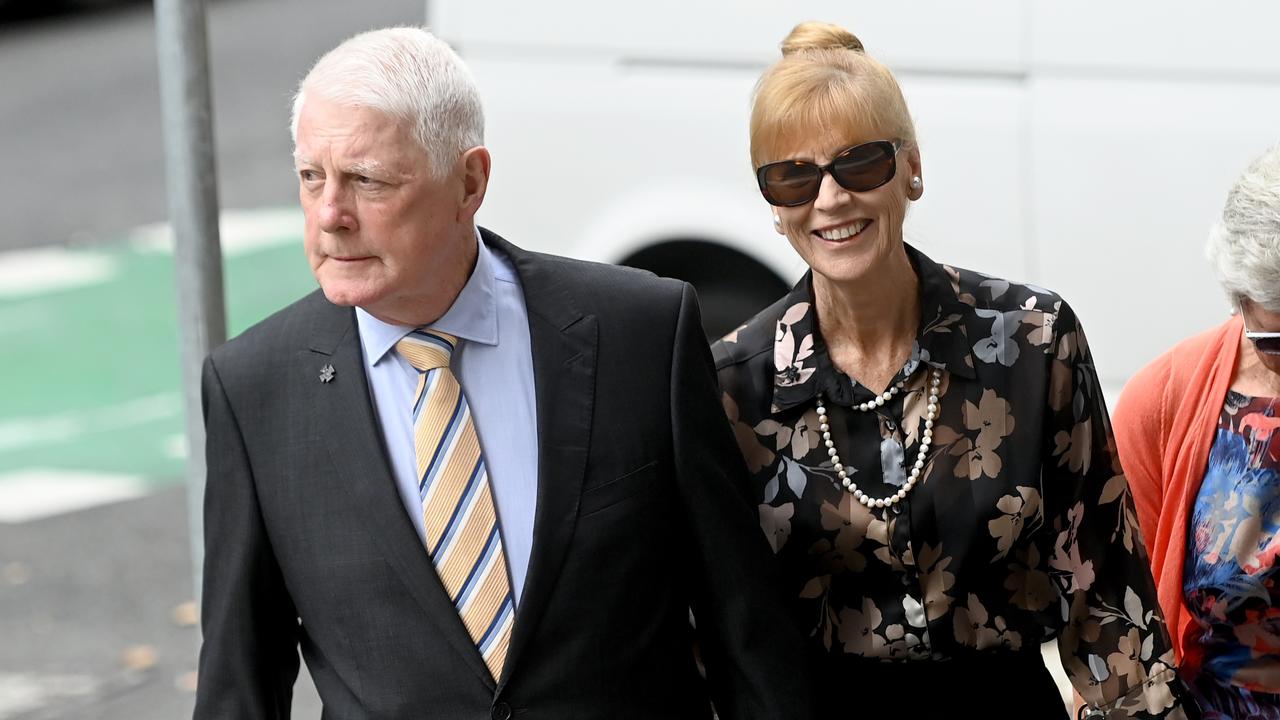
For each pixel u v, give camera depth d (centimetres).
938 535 540
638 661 505
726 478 523
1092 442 546
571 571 496
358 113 468
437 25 1093
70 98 2970
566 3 1066
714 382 533
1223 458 559
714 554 520
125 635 1184
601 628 499
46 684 1111
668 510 514
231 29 3284
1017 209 976
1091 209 959
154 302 2027
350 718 500
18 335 1927
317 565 502
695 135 1052
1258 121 917
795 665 527
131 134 2744
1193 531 566
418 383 509
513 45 1080
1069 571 550
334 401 505
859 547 545
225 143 2616
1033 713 550
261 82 2909
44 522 1388
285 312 528
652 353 516
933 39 984
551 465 500
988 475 538
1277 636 555
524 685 492
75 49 3300
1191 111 931
